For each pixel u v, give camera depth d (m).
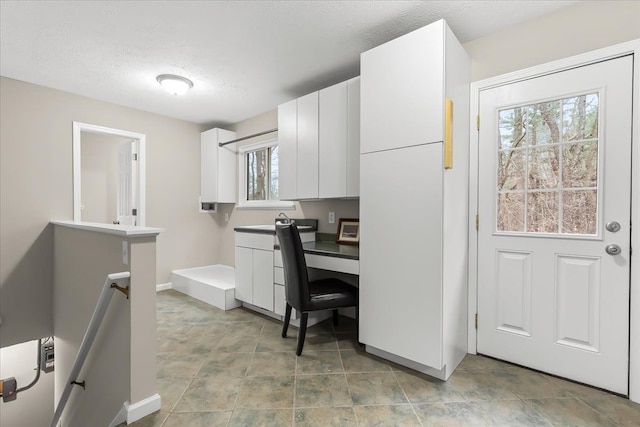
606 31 1.72
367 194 2.12
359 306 2.18
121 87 3.11
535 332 1.96
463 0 1.80
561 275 1.87
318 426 1.47
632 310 1.65
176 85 2.86
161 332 2.62
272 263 2.85
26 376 3.26
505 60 2.07
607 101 1.72
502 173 2.10
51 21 1.99
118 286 1.55
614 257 1.71
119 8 1.87
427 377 1.89
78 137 3.29
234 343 2.40
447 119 1.79
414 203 1.87
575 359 1.82
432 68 1.79
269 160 3.98
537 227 1.97
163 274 4.07
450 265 1.89
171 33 2.15
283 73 2.80
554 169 1.91
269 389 1.77
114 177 5.14
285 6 1.86
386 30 2.12
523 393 1.72
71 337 2.52
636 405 1.61
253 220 4.11
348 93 2.53
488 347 2.15
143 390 1.56
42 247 3.05
